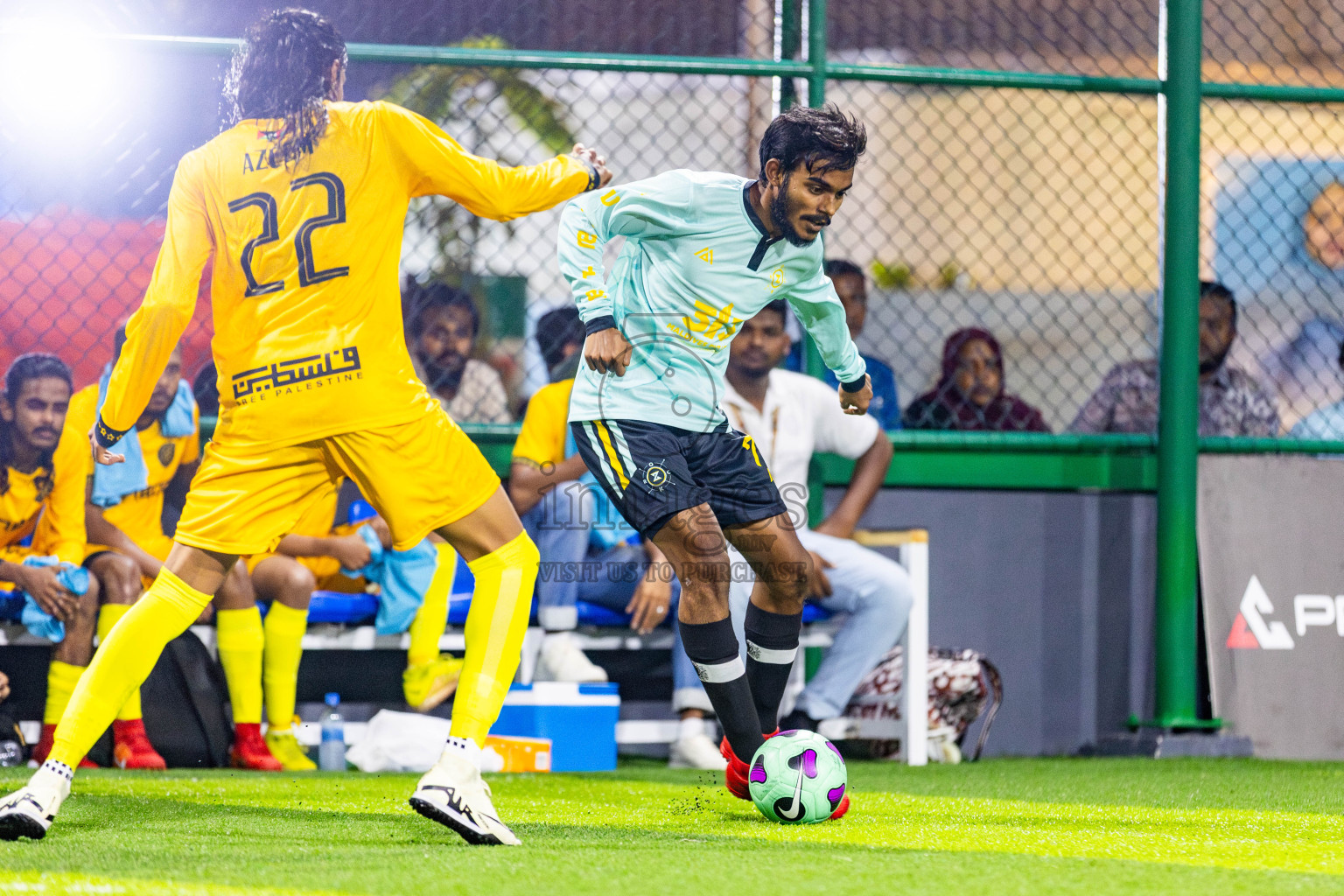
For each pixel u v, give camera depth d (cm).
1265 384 2217
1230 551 1625
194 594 786
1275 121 2291
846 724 1456
